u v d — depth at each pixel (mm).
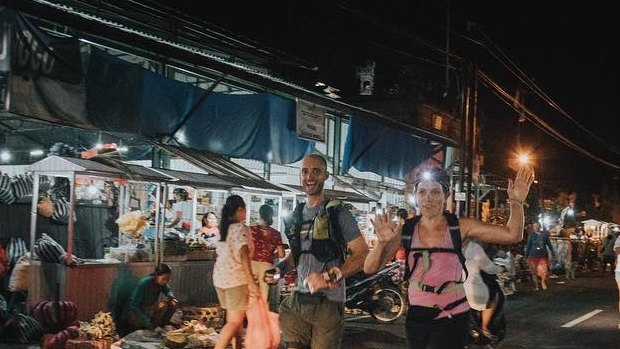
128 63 11016
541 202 35750
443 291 4977
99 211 12312
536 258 21969
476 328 10398
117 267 10859
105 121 10633
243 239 8633
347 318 13688
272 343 7969
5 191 11078
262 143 14180
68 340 9094
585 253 33344
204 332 10188
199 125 12883
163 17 13008
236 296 8703
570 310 16328
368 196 19719
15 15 8969
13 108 9023
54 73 9570
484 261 8898
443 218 5078
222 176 12742
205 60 11352
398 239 5082
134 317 10328
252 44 14977
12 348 9312
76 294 10242
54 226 11641
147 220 11750
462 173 18250
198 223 14812
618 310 16453
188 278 12148
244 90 16125
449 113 26484
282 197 14211
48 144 14375
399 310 13148
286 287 13906
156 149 14102
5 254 10383
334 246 5324
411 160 20703
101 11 12445
